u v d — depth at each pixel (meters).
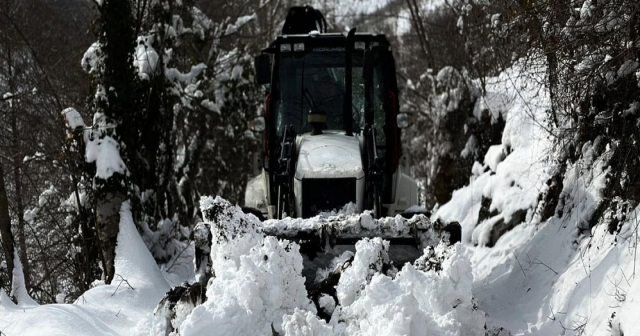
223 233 12.62
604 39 14.06
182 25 30.91
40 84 31.55
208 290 12.05
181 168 37.41
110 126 22.45
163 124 25.47
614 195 15.16
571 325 13.29
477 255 23.02
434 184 34.59
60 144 28.38
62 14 38.69
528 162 23.06
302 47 18.12
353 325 11.48
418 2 48.12
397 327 10.49
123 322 16.31
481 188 27.30
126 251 20.94
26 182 34.88
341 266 12.66
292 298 11.80
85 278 23.80
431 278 11.55
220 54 42.34
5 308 16.73
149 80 24.08
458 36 34.88
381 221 13.70
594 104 16.27
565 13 14.66
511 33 16.98
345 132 17.55
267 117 18.03
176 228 24.92
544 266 16.77
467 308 11.46
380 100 18.17
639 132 14.36
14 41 32.31
